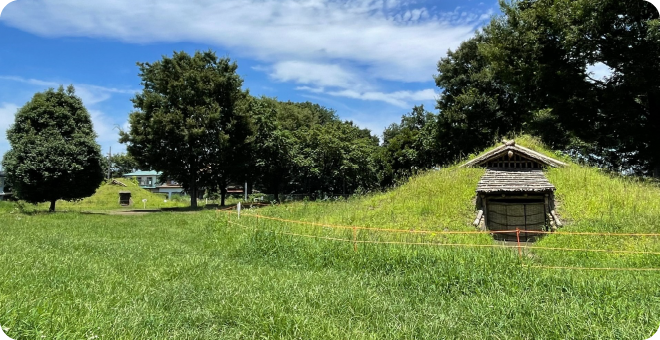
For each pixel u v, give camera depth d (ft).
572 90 79.77
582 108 82.28
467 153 123.44
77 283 24.12
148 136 121.29
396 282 28.02
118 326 17.40
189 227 62.18
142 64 132.87
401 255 31.96
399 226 49.44
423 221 50.44
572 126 86.89
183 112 125.59
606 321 20.67
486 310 22.38
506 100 121.80
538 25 83.15
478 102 118.11
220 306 21.31
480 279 27.27
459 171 60.23
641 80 67.97
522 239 53.06
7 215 80.02
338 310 22.03
